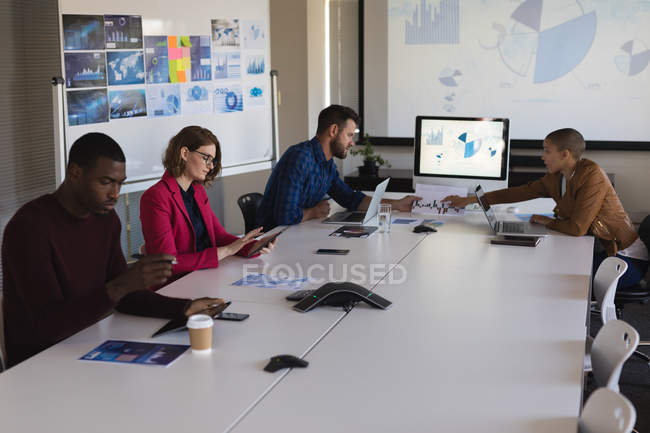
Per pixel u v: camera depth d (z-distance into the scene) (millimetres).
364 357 1838
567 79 5539
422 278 2609
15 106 3875
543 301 2330
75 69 3812
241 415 1511
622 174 5574
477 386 1661
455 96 5820
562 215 3660
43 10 3869
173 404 1563
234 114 4781
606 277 2713
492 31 5633
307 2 5887
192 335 1859
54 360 1818
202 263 2740
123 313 2186
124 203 4633
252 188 6316
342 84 6129
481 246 3145
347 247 3121
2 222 3854
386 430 1445
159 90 4273
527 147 5684
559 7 5457
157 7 4211
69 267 1999
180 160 2873
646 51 5336
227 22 4652
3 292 1993
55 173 3877
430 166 4105
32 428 1460
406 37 5848
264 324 2094
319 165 3779
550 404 1565
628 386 3344
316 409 1538
